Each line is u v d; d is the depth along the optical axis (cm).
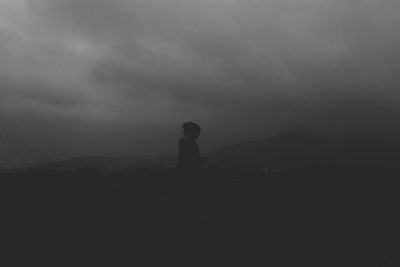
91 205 1334
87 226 1215
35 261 1029
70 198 1368
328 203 1484
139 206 1357
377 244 1205
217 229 1263
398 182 1702
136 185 1502
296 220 1348
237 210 1394
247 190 1551
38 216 1239
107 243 1142
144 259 1080
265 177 1697
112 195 1424
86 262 1042
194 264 1073
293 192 1563
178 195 1464
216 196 1480
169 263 1069
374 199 1527
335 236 1250
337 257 1115
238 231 1260
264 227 1293
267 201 1476
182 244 1168
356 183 1673
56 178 1505
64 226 1201
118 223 1248
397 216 1401
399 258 1111
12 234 1139
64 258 1054
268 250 1158
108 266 1031
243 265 1072
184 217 1320
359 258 1107
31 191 1386
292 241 1217
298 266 1068
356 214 1395
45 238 1135
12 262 1016
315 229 1298
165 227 1249
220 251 1147
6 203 1291
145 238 1182
